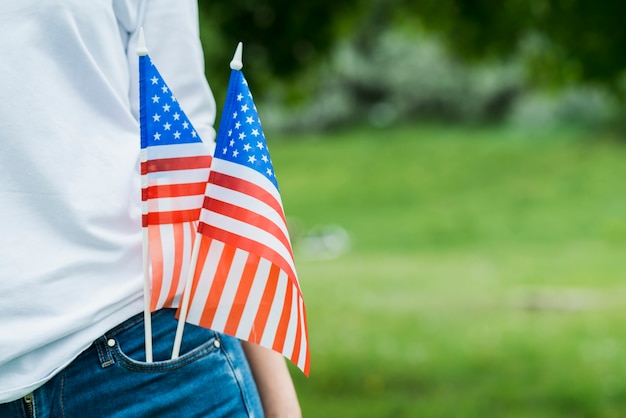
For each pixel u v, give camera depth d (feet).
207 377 6.25
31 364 5.74
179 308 6.11
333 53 38.45
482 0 38.22
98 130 6.19
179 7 6.85
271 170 6.33
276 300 6.23
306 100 40.27
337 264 89.25
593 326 51.65
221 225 6.13
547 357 42.88
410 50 171.63
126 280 6.08
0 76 5.81
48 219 5.84
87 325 5.86
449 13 39.52
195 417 6.18
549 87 40.96
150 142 6.07
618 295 63.67
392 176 145.38
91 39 6.19
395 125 174.50
